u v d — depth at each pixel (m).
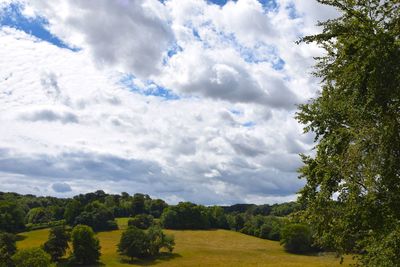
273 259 107.88
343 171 14.88
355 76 13.75
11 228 131.88
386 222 14.20
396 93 12.73
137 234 111.56
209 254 115.69
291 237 117.88
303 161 19.67
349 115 15.85
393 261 13.82
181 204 158.88
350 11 14.14
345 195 16.03
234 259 108.75
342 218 16.50
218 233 146.38
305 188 19.38
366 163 13.73
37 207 170.12
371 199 13.96
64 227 110.44
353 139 15.22
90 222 144.62
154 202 189.25
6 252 86.12
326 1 14.70
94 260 104.94
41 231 134.00
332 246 18.20
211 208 161.88
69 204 150.50
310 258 108.50
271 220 148.75
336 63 15.05
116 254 113.81
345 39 14.39
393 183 13.40
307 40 15.41
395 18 13.48
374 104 13.30
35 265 83.81
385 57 12.79
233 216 163.75
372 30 13.62
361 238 17.02
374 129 13.62
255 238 140.50
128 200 190.12
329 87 18.22
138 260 109.62
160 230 117.00
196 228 154.75
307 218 19.31
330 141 17.47
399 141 13.14
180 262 105.94
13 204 136.00
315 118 19.11
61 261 106.88
